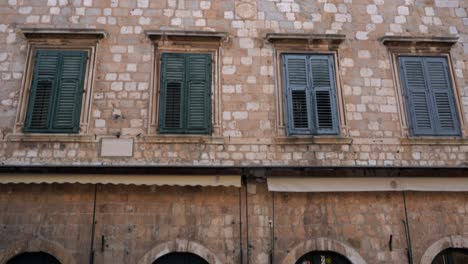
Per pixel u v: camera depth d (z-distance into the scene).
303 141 11.22
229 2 12.47
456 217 11.14
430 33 12.70
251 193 10.91
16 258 10.27
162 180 10.38
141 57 11.75
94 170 10.33
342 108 11.74
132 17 12.10
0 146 10.70
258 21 12.35
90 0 12.16
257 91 11.68
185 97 11.48
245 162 10.99
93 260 10.17
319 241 10.63
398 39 12.30
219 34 11.88
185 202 10.74
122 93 11.38
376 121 11.66
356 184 10.88
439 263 10.95
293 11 12.55
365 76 12.08
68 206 10.54
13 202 10.48
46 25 11.85
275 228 10.70
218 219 10.66
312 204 10.96
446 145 11.57
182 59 11.83
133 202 10.66
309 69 12.02
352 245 10.71
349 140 11.30
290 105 11.63
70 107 11.16
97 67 11.56
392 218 11.02
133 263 10.21
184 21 12.20
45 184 10.66
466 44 12.66
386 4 12.86
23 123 10.95
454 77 12.31
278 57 12.12
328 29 12.46
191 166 10.39
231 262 10.36
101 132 10.99
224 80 11.72
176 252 10.40
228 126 11.30
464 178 11.13
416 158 11.40
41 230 10.33
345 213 10.95
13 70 11.38
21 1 12.02
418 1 12.98
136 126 11.12
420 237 10.91
